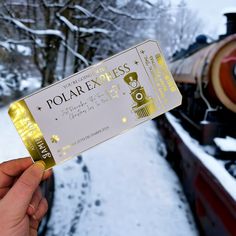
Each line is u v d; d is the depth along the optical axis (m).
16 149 4.42
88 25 8.97
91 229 3.94
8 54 8.20
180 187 4.92
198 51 5.70
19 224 0.91
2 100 7.67
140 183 5.08
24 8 7.77
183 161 4.60
